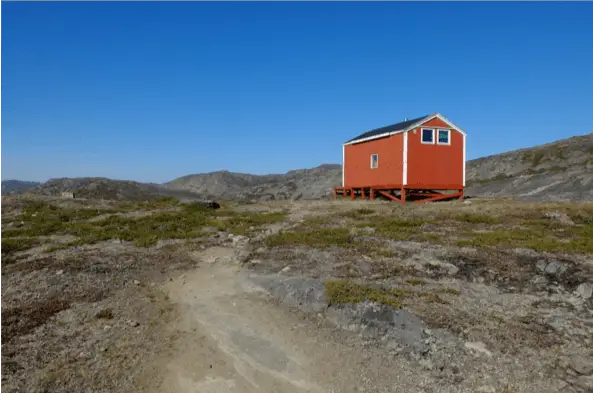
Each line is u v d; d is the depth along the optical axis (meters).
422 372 6.04
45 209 22.94
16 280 10.49
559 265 10.20
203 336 7.42
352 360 6.45
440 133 25.02
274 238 14.39
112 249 13.66
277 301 8.82
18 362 6.45
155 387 5.93
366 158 28.12
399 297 8.55
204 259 12.59
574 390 5.50
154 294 9.58
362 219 18.69
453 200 25.62
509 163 53.59
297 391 5.78
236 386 5.93
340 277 9.91
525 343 6.74
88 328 7.73
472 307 8.20
